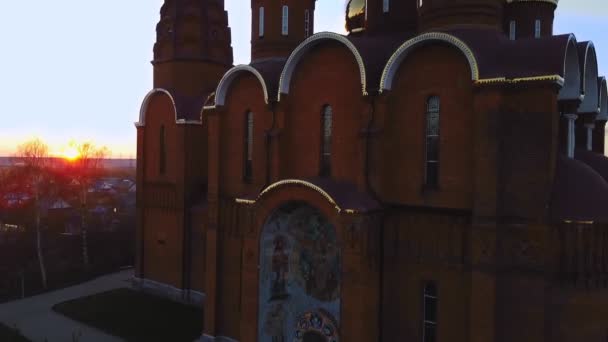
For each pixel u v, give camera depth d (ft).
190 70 111.04
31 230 169.58
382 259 62.75
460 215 57.00
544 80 51.16
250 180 80.12
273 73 78.48
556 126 53.36
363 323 59.11
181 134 105.50
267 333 70.13
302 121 72.13
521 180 53.01
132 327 92.58
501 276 53.78
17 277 133.69
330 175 68.54
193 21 111.75
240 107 81.87
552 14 81.92
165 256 110.32
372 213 60.54
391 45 68.69
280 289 71.41
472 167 56.24
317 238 69.10
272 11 85.40
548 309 52.24
